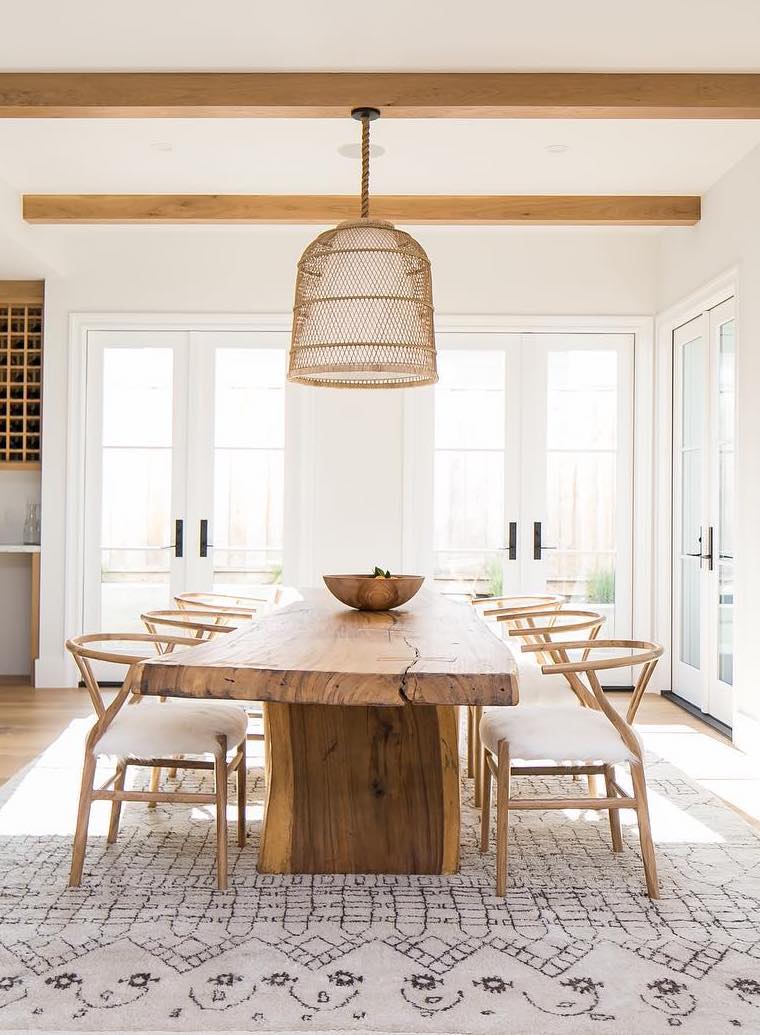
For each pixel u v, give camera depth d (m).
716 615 5.00
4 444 6.25
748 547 4.36
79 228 5.51
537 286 5.77
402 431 5.82
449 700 2.03
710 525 5.04
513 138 4.24
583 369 5.88
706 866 2.87
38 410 6.11
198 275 5.78
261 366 5.89
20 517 6.16
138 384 5.89
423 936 2.36
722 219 4.74
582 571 5.89
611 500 5.88
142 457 5.91
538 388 5.87
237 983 2.10
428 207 5.07
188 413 5.88
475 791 3.52
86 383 5.87
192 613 3.81
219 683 2.08
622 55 3.53
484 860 2.94
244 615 3.84
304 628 2.87
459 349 5.87
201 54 3.52
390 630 2.82
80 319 5.79
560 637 4.59
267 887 2.69
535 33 3.36
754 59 3.57
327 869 2.82
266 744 3.03
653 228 5.43
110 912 2.49
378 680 2.04
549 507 5.88
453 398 5.88
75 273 5.78
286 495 5.86
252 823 3.25
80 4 3.16
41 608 5.77
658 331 5.71
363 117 3.74
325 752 2.82
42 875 2.75
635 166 4.61
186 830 3.18
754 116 3.76
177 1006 2.00
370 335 3.12
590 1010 2.00
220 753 2.68
